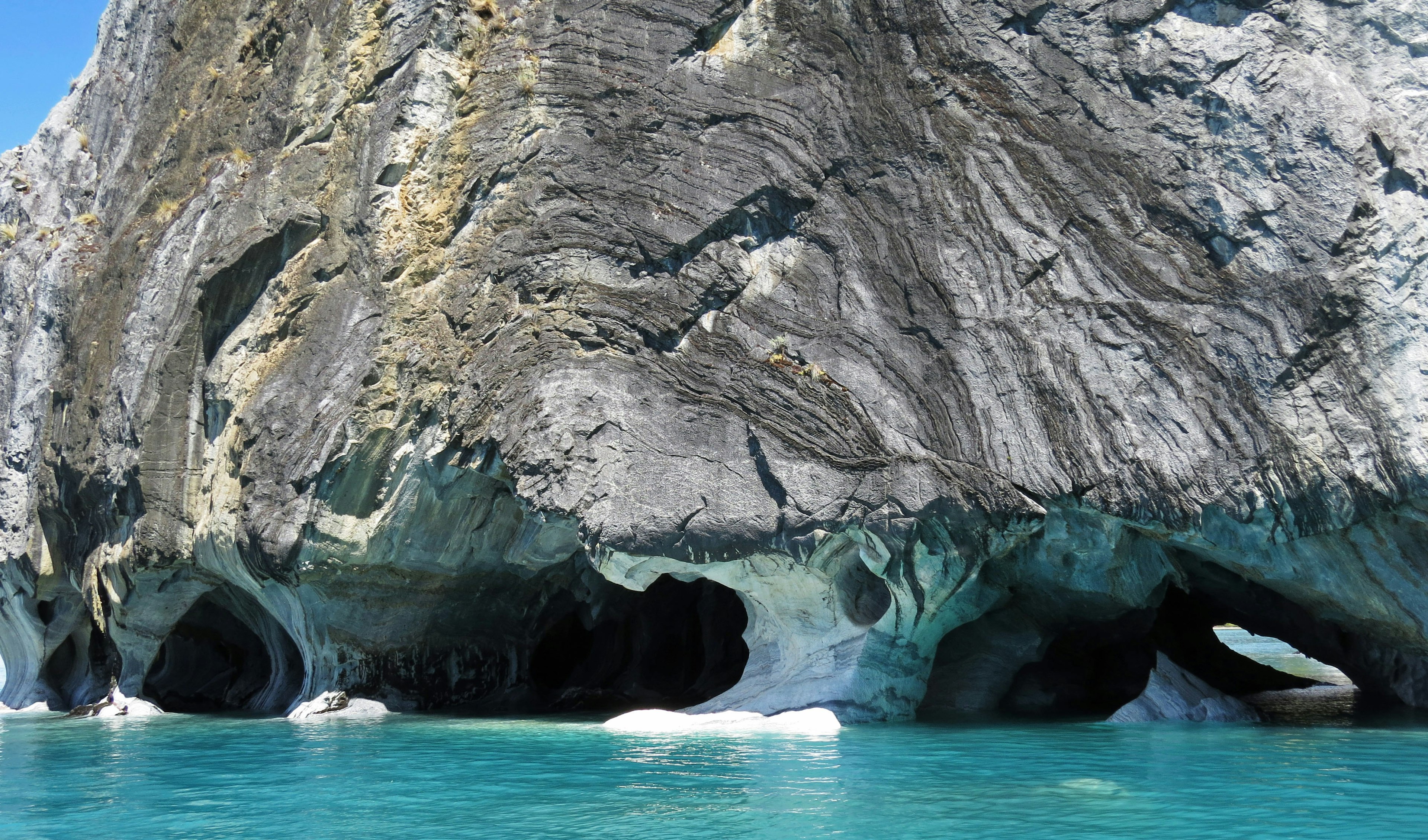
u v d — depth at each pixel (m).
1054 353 10.02
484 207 12.77
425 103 13.26
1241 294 9.63
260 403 13.23
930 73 11.09
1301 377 9.38
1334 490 9.15
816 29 11.69
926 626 10.52
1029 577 10.98
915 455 10.08
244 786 7.44
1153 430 9.60
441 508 12.70
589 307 11.70
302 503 12.63
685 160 11.89
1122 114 10.32
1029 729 9.73
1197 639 13.82
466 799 6.68
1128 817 5.73
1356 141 9.52
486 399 11.85
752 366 10.95
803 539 10.14
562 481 10.99
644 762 8.05
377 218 13.12
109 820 6.37
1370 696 11.70
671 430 10.93
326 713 12.84
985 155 10.73
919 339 10.57
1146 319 9.85
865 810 6.01
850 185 11.27
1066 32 10.63
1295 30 9.95
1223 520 9.45
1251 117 9.83
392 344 12.72
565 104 12.55
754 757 8.19
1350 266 9.36
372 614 13.23
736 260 11.48
